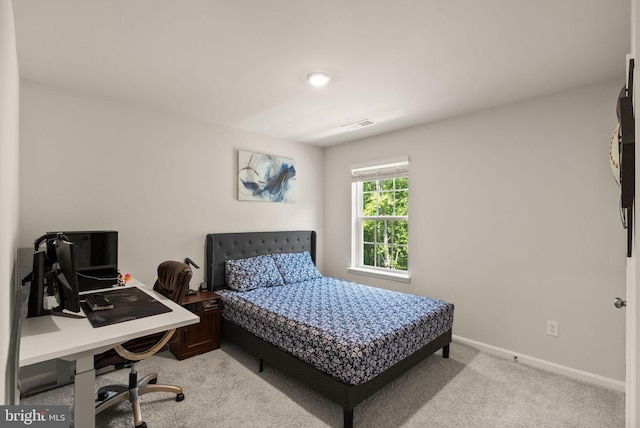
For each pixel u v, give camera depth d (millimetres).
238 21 1699
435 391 2340
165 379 2494
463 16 1646
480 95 2691
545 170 2684
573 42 1890
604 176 2418
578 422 2000
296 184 4309
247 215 3809
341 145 4414
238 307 2947
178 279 2293
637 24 790
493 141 2980
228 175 3633
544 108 2691
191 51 2016
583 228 2508
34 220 2469
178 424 1964
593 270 2467
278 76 2365
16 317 1735
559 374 2592
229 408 2131
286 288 3482
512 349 2863
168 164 3180
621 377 2355
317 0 1525
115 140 2854
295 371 2287
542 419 2027
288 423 1986
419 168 3537
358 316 2506
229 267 3467
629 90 1035
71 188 2633
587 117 2486
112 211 2840
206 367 2703
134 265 2965
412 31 1781
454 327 3264
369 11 1607
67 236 2375
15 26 1737
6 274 1126
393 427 1946
